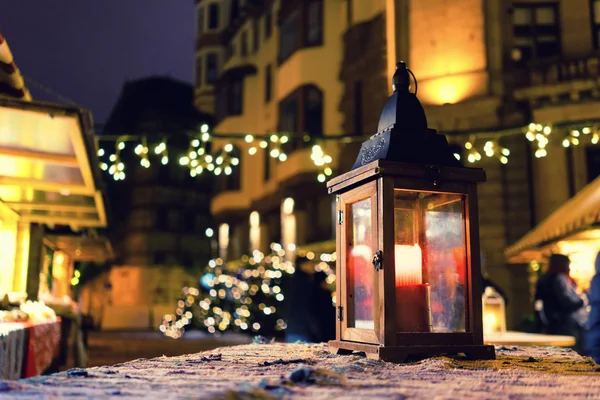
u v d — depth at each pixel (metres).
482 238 15.02
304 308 6.46
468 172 2.42
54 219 9.70
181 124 43.06
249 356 2.46
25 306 7.09
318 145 9.03
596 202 8.23
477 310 2.38
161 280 43.31
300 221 23.47
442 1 13.77
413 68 13.73
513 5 16.34
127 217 45.09
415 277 2.34
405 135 2.47
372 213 2.34
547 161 15.06
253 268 26.58
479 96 14.61
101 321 36.78
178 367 2.01
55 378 1.68
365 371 1.85
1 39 5.39
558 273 7.41
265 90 28.45
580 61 15.09
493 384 1.60
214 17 37.38
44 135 5.80
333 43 23.45
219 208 30.64
